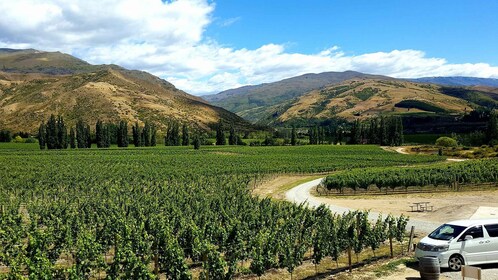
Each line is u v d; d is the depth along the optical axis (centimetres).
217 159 9906
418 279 1805
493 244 1912
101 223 2916
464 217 3353
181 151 12900
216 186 5394
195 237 2198
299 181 7262
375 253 2433
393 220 2428
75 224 2753
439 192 5128
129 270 1597
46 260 1608
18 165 8062
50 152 12019
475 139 13875
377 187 5775
